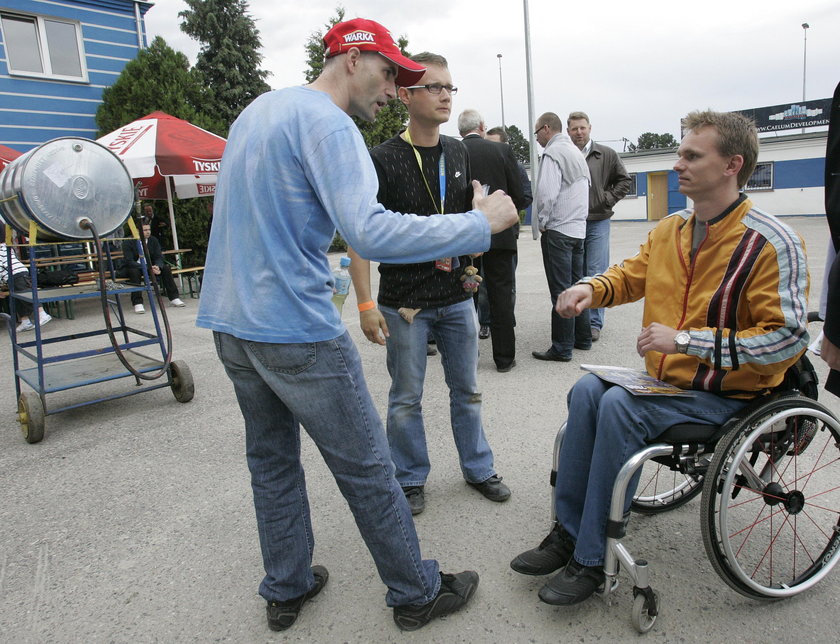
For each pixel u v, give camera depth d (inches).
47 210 150.8
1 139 427.2
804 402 78.9
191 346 250.8
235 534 107.6
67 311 328.5
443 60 100.0
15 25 431.2
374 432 74.3
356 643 79.7
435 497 115.6
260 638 81.7
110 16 467.2
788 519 102.7
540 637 78.7
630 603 84.2
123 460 141.6
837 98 66.6
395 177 102.3
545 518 106.7
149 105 456.4
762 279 76.1
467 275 107.0
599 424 78.2
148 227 354.0
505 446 136.2
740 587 78.5
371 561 97.1
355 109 74.2
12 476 135.7
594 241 222.5
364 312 106.3
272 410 76.5
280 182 65.6
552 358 197.6
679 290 83.8
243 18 920.3
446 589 83.2
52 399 190.1
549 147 188.1
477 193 72.8
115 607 89.4
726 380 79.4
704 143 77.3
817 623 79.0
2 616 88.5
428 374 192.2
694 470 82.0
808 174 868.6
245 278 68.3
